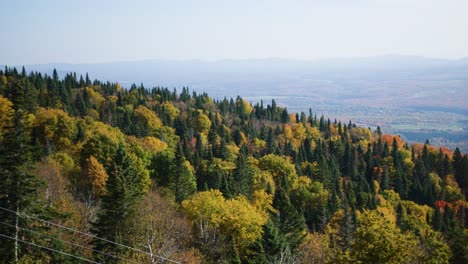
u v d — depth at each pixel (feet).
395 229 87.20
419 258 89.71
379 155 492.95
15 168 89.15
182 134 478.18
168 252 118.11
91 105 476.13
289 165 357.82
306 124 639.76
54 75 554.87
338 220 219.41
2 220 88.28
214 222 156.87
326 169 375.45
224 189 251.39
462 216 320.09
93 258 108.47
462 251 118.83
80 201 181.06
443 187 403.13
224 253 148.46
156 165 257.96
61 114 290.97
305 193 294.66
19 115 95.50
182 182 241.96
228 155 409.08
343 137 574.97
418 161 452.76
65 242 98.73
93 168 202.80
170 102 625.00
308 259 146.51
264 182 313.53
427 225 245.86
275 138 561.43
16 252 87.45
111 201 113.91
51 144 261.85
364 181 375.25
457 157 462.19
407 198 389.60
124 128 402.93
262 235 156.25
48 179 166.50
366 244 85.10
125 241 114.42
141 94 604.49
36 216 92.43
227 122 599.57
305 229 220.02
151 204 167.32
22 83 362.94
